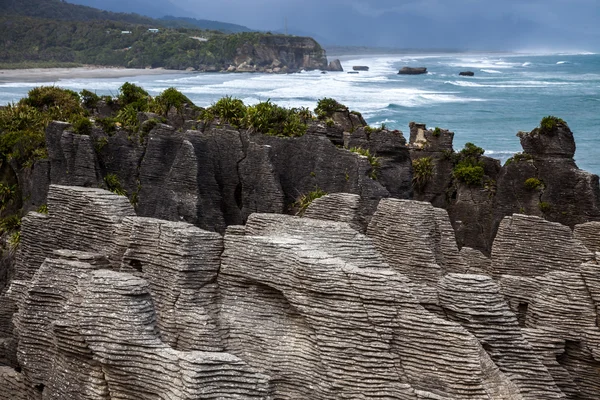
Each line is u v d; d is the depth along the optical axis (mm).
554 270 22953
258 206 43969
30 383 18344
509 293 21297
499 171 49750
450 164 51000
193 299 18422
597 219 43062
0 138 51219
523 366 17781
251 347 18094
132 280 16844
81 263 18500
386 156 48562
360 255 19062
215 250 19016
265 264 18141
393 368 16672
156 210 43719
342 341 16875
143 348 15953
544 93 174375
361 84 199375
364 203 41031
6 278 39156
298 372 17438
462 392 16297
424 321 16859
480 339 17688
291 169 44375
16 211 49469
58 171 47219
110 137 47812
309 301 17359
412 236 22156
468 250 27219
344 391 16562
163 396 15305
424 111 129500
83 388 16516
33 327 18219
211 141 45781
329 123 48625
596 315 19578
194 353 15719
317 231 19547
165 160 45875
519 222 23734
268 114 47094
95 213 21609
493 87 194250
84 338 16391
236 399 15125
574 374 19859
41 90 58719
